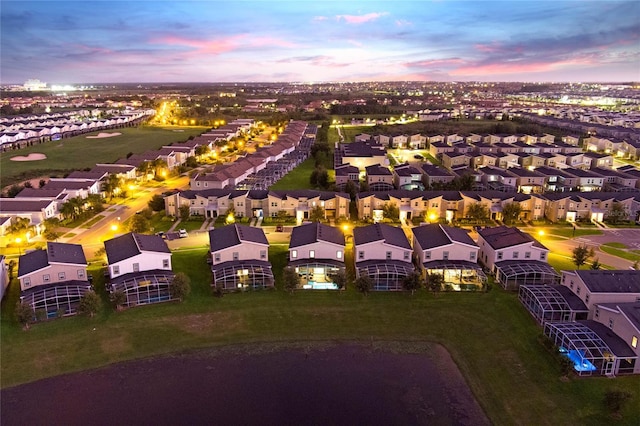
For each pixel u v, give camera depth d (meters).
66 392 51.09
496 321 64.69
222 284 71.81
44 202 104.56
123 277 70.12
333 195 110.94
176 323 64.06
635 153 190.75
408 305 68.88
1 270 69.56
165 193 122.75
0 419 47.03
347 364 56.41
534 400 49.84
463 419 47.72
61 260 68.81
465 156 173.00
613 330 57.28
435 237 80.75
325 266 74.38
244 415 47.84
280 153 182.75
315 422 47.09
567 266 82.56
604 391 50.56
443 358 57.78
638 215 109.50
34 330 61.19
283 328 63.38
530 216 110.56
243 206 111.06
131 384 52.47
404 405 49.62
